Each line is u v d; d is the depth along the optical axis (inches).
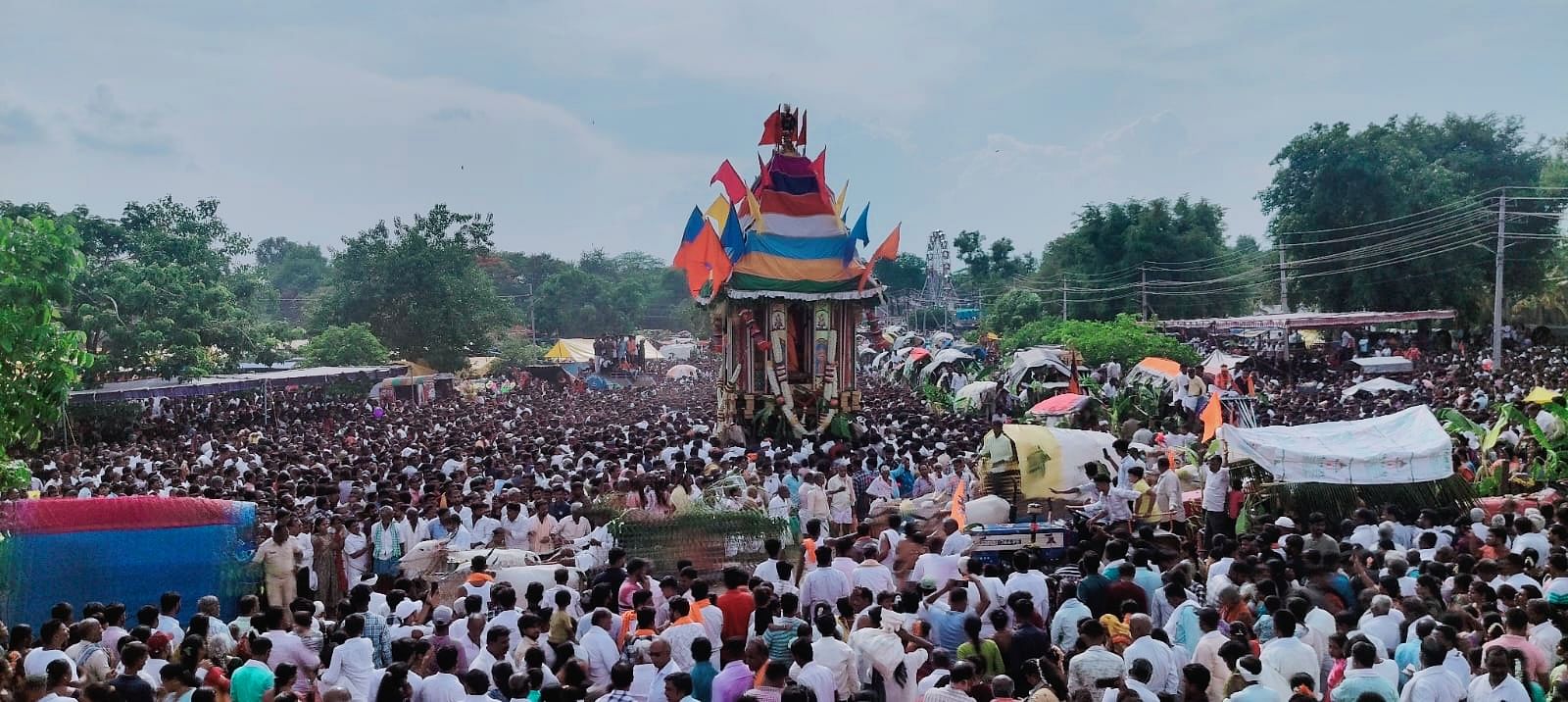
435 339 2380.7
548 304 4005.9
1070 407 1067.3
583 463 829.2
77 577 514.0
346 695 334.6
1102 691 355.9
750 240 1214.3
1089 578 442.0
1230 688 336.8
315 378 1656.0
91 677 371.6
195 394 1443.2
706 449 909.2
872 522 675.4
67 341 536.7
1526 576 448.1
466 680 345.7
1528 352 1827.0
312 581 571.2
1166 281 2623.0
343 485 731.4
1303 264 2253.9
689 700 336.2
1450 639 358.9
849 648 383.6
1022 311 2770.7
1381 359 1763.0
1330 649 375.2
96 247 1699.1
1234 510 679.1
